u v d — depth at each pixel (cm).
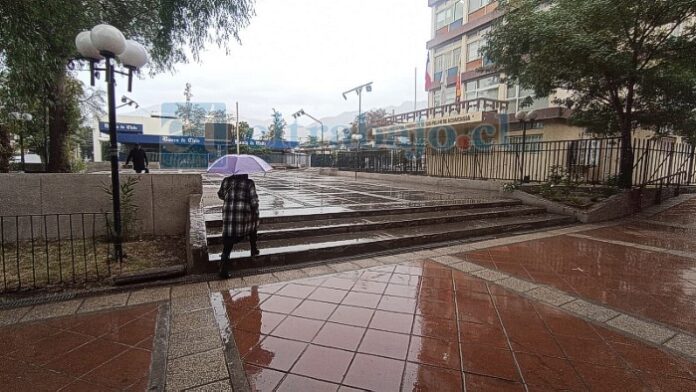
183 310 365
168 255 529
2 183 551
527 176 1167
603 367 272
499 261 545
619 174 1035
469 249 616
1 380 252
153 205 627
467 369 267
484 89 1859
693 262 545
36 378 254
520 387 247
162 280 446
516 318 353
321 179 1817
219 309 368
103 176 601
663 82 914
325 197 983
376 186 1381
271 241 583
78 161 1522
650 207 1084
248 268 494
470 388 245
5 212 555
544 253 593
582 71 883
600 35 834
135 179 613
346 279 458
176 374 259
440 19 2223
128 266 478
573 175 1107
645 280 465
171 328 328
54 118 977
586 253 595
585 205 929
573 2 864
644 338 316
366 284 441
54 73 691
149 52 934
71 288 415
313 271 490
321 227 635
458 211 858
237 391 241
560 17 845
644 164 1177
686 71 911
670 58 865
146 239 606
